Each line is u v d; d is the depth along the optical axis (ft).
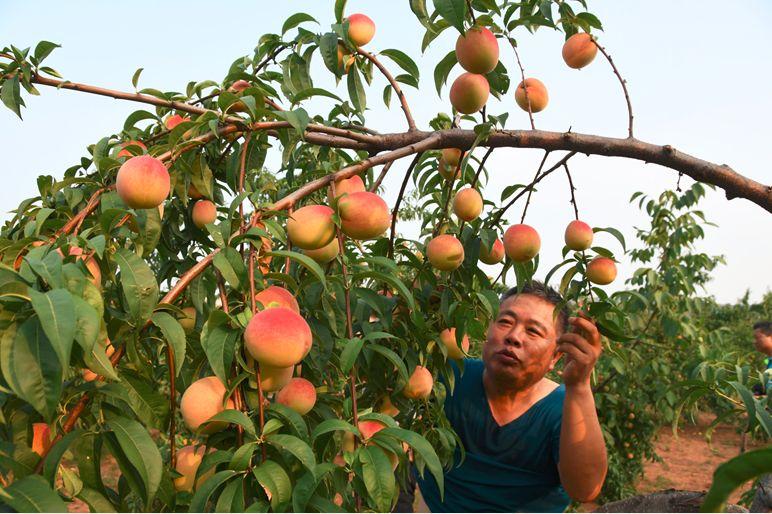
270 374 4.61
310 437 4.66
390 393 7.07
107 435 4.26
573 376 7.57
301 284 5.85
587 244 7.30
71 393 4.18
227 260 4.58
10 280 3.86
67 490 4.57
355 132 6.93
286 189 8.38
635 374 21.80
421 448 4.14
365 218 5.49
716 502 2.08
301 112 5.74
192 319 6.13
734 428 42.19
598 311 7.36
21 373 3.44
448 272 7.40
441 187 8.76
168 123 7.12
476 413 8.84
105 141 6.14
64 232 5.05
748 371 6.35
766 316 48.37
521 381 8.39
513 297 8.71
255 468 3.96
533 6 7.36
